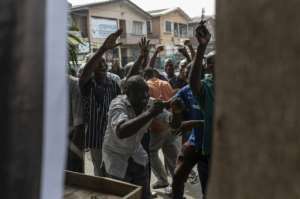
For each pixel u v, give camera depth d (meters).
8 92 0.76
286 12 0.54
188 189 4.58
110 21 31.09
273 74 0.56
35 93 0.77
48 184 0.80
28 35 0.76
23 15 0.75
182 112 3.11
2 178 0.77
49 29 0.78
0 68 0.75
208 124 2.77
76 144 3.25
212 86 2.72
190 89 2.96
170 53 23.22
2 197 0.77
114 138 2.57
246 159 0.61
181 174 3.28
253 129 0.59
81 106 3.26
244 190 0.62
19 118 0.76
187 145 3.21
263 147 0.58
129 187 1.92
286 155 0.55
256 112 0.58
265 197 0.58
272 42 0.56
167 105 2.43
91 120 3.58
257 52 0.58
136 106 2.53
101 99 3.59
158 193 4.46
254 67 0.58
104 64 3.63
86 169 5.29
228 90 0.63
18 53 0.75
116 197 1.93
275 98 0.56
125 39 33.03
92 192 1.99
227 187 0.65
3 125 0.76
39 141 0.78
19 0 0.75
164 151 4.48
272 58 0.56
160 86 4.73
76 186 2.07
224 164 0.65
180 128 3.09
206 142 2.79
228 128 0.64
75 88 3.20
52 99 0.80
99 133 3.60
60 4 0.81
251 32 0.58
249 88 0.59
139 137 2.60
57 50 0.80
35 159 0.78
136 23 34.62
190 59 5.28
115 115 2.47
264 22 0.56
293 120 0.54
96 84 3.61
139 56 3.69
